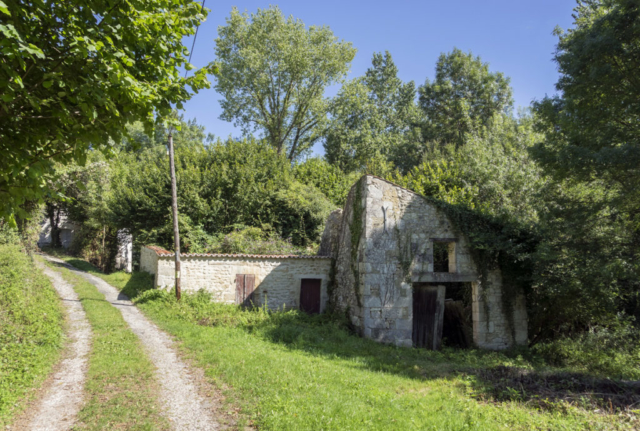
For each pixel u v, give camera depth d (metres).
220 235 20.23
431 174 17.98
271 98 29.03
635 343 10.67
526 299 12.56
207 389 6.31
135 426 4.95
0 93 3.76
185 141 36.75
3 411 5.15
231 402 5.73
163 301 13.12
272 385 6.30
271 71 28.12
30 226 18.58
